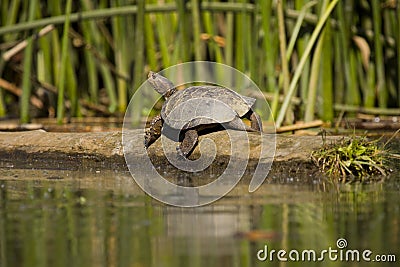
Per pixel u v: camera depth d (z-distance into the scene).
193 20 19.06
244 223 9.90
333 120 19.42
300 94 20.48
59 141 15.66
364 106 21.50
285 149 14.06
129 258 8.42
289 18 19.41
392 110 20.41
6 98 24.67
